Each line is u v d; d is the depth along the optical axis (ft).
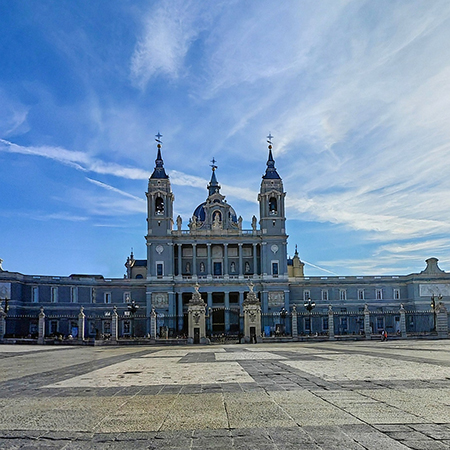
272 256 397.19
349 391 61.26
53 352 176.55
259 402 54.95
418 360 106.42
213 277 396.57
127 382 76.02
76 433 43.04
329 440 38.88
